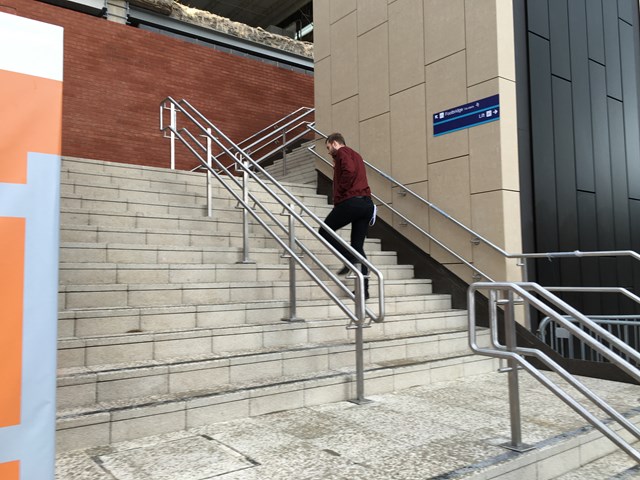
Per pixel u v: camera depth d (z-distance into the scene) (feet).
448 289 19.67
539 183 19.45
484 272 18.53
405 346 14.99
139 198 18.76
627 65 25.55
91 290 12.50
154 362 11.21
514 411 9.32
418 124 21.11
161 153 33.14
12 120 5.16
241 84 36.88
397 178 21.94
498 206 18.16
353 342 14.32
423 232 20.31
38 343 5.11
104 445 9.18
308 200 23.45
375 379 13.00
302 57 48.06
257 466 8.38
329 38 25.80
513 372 9.32
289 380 11.95
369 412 11.41
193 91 34.73
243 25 44.73
